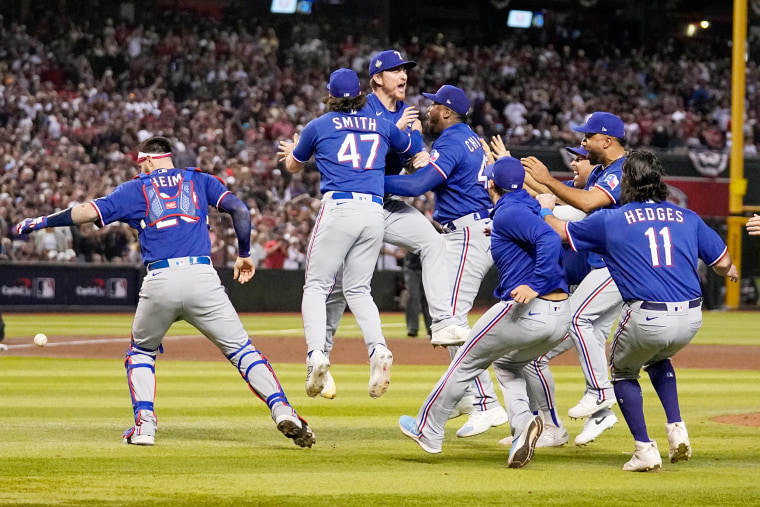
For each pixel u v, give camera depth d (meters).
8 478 20.06
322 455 23.70
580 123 129.00
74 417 29.48
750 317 95.75
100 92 113.06
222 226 93.75
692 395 37.56
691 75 138.38
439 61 132.38
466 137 28.77
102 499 18.17
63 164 96.62
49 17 117.31
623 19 151.12
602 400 26.20
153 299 24.50
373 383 26.06
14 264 89.00
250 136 110.75
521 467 22.42
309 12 130.88
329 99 26.94
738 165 101.25
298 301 96.12
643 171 22.28
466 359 22.84
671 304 21.70
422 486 19.95
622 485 20.33
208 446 24.67
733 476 21.48
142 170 25.47
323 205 26.69
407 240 28.56
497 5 147.88
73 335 65.50
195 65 118.88
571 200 25.09
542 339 22.38
